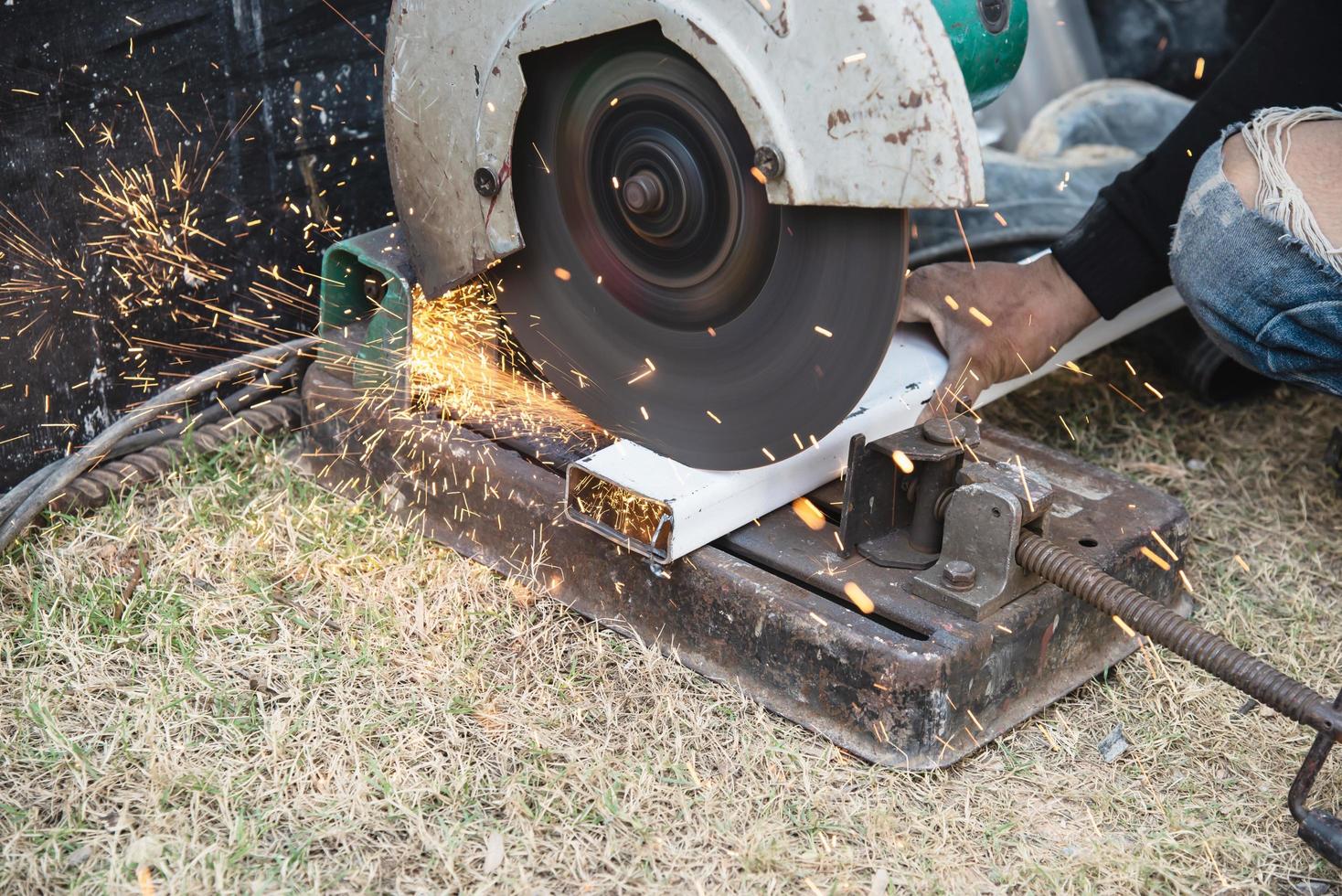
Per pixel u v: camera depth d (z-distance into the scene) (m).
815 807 1.65
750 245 1.75
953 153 1.50
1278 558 2.26
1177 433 2.63
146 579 2.03
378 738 1.73
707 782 1.68
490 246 1.93
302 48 2.47
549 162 1.89
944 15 1.72
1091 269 2.09
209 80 2.35
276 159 2.49
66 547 2.08
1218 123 2.02
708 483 1.86
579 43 1.77
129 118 2.24
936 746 1.70
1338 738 1.48
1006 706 1.79
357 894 1.50
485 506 2.07
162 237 2.35
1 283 2.12
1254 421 2.69
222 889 1.49
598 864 1.56
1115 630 1.95
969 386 2.03
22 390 2.20
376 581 2.06
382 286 2.36
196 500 2.22
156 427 2.41
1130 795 1.70
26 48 2.07
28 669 1.83
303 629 1.94
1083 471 2.13
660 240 1.81
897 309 1.65
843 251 1.67
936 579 1.78
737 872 1.55
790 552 1.88
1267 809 1.68
